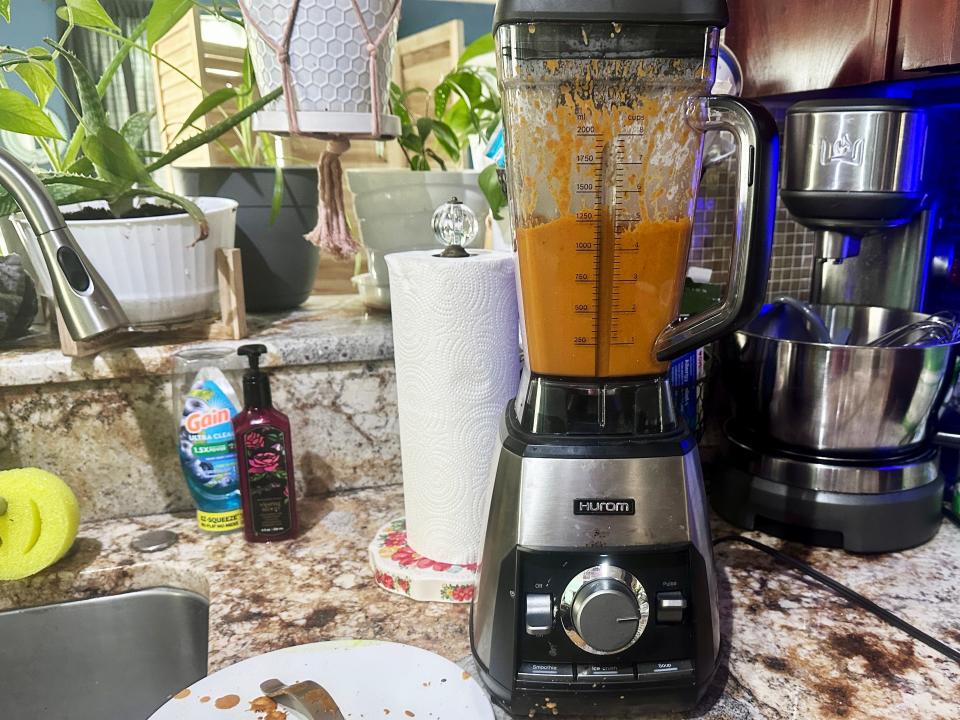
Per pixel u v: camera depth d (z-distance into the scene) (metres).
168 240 0.75
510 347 0.64
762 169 0.42
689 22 0.43
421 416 0.65
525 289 0.50
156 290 0.77
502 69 0.46
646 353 0.49
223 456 0.76
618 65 0.45
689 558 0.48
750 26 0.85
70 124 0.99
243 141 1.04
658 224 0.48
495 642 0.50
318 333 0.85
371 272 0.95
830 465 0.71
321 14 0.65
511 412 0.56
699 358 0.79
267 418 0.73
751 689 0.52
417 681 0.53
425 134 0.97
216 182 0.89
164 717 0.49
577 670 0.49
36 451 0.77
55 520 0.69
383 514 0.83
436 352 0.62
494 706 0.52
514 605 0.48
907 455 0.73
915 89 0.78
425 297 0.61
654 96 0.46
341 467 0.88
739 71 0.85
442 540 0.68
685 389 0.78
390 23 0.70
